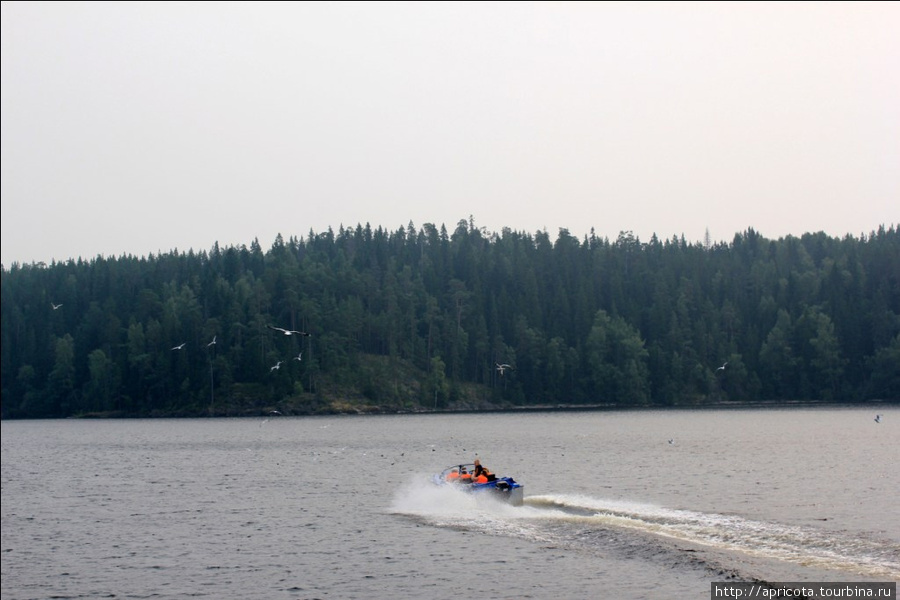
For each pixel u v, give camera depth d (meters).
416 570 52.28
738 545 53.16
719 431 158.75
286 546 59.66
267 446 142.62
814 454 110.44
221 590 49.91
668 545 53.16
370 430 179.12
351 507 74.38
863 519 62.16
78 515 75.00
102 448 147.50
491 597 46.62
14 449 148.62
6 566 56.31
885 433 145.75
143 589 50.66
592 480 87.50
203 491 87.94
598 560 52.22
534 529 60.94
